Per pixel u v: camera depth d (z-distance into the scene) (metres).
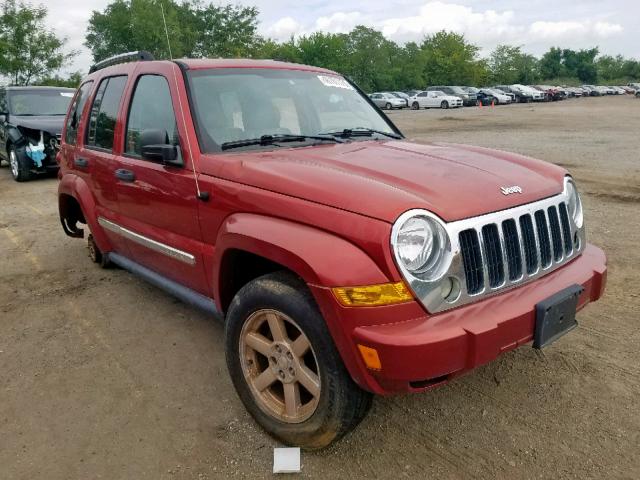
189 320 4.27
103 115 4.34
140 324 4.21
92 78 4.79
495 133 18.33
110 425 2.96
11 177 11.73
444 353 2.20
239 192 2.78
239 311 2.74
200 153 3.14
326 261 2.27
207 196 2.98
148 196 3.57
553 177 2.99
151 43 29.66
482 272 2.42
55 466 2.65
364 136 3.74
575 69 107.31
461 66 79.62
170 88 3.44
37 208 8.53
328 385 2.42
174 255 3.45
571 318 2.67
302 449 2.70
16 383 3.42
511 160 3.16
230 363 2.89
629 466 2.53
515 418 2.92
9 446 2.81
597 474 2.49
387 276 2.21
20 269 5.62
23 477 2.59
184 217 3.25
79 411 3.10
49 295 4.88
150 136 3.20
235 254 2.87
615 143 14.12
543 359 3.47
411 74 76.25
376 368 2.22
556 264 2.81
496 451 2.67
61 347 3.89
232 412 3.05
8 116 11.31
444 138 17.19
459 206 2.40
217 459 2.67
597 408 2.97
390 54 79.31
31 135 10.68
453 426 2.87
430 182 2.55
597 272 2.89
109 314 4.42
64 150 5.12
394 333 2.19
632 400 3.02
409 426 2.88
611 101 46.22
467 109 38.47
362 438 2.79
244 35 50.72
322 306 2.29
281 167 2.74
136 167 3.65
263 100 3.57
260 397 2.79
